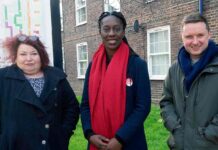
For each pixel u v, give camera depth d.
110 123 2.93
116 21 2.99
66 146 3.16
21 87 2.96
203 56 2.83
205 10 9.88
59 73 3.15
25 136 2.91
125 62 2.96
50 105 3.01
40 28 3.71
